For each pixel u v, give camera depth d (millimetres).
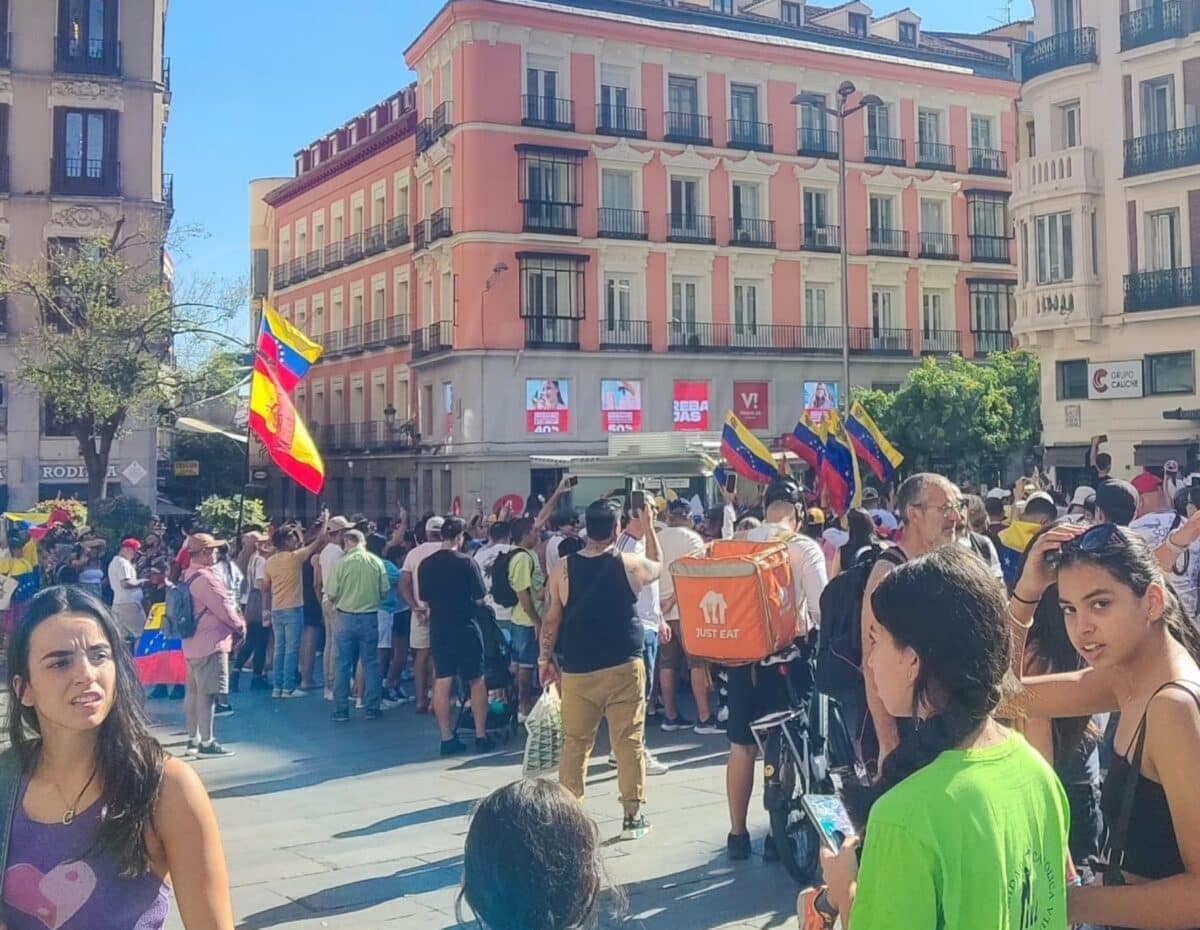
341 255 52719
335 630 12312
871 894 2371
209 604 10398
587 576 7305
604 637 7262
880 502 16578
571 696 7301
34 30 35656
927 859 2334
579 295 41125
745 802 6922
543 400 40406
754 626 6480
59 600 2938
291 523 15234
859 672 5914
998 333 48719
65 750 2918
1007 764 2490
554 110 40906
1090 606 2980
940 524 5180
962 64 49188
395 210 48344
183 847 2902
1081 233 28859
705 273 43125
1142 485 9930
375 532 14906
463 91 40062
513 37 40312
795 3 48062
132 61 36469
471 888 2424
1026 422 38844
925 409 37969
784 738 6250
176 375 32625
